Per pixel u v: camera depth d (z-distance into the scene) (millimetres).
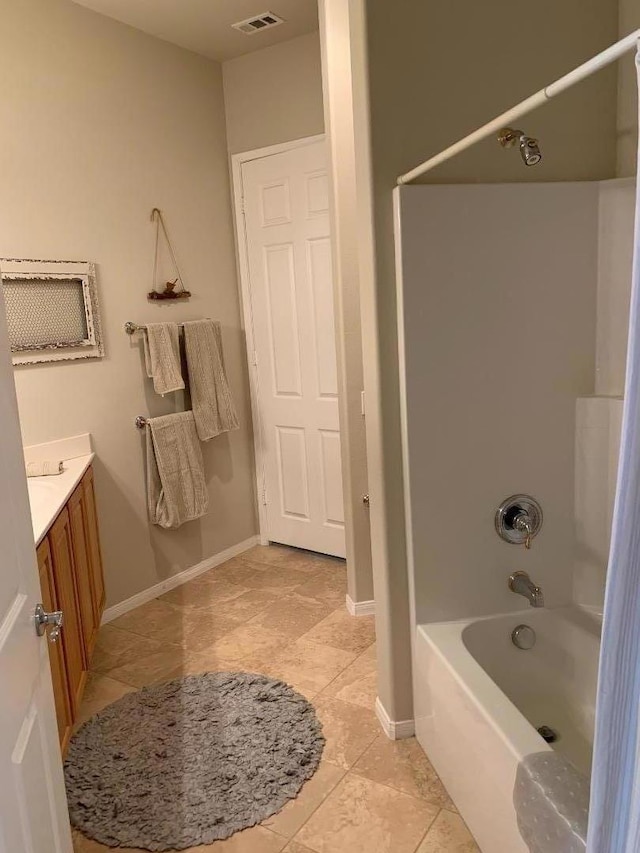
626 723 989
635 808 935
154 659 2828
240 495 4066
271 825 1859
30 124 2770
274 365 3910
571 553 2186
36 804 1145
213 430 3602
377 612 2260
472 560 2123
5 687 1015
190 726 2316
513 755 1472
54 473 2664
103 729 2322
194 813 1906
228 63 3740
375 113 1920
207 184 3713
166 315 3488
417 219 1938
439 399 2031
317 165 3492
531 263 2025
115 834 1841
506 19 1961
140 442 3361
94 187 3061
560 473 2139
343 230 2812
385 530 2104
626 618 974
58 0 2857
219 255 3820
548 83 2008
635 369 922
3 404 1173
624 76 2018
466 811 1794
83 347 3023
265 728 2281
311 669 2682
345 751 2162
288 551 4078
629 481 948
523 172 2037
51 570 2053
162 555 3531
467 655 1896
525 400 2086
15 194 2723
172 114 3465
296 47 3461
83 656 2514
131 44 3215
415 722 2205
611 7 2010
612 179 2018
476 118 1985
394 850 1749
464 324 2014
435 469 2057
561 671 2156
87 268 3016
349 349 2893
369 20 1869
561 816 1281
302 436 3871
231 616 3215
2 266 2670
